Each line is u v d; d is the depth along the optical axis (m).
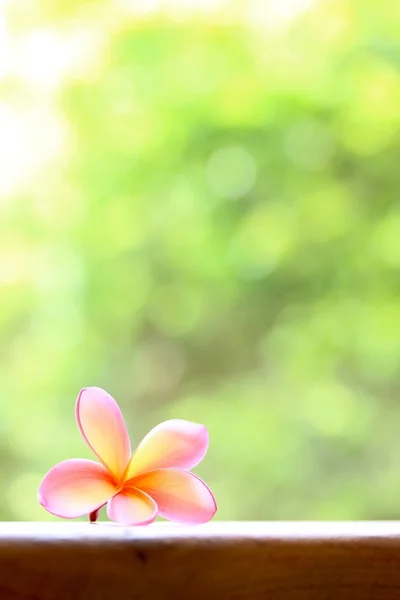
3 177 3.06
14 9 3.03
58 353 3.01
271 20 3.03
